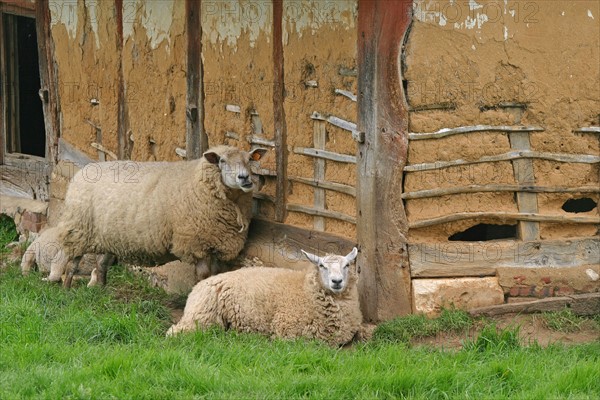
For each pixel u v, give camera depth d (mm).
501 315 12562
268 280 12602
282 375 10383
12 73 21328
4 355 11031
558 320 12398
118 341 12062
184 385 10156
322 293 12148
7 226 20922
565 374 10219
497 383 10258
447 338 12219
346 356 11250
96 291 14891
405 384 10094
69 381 10102
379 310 12820
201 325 12492
